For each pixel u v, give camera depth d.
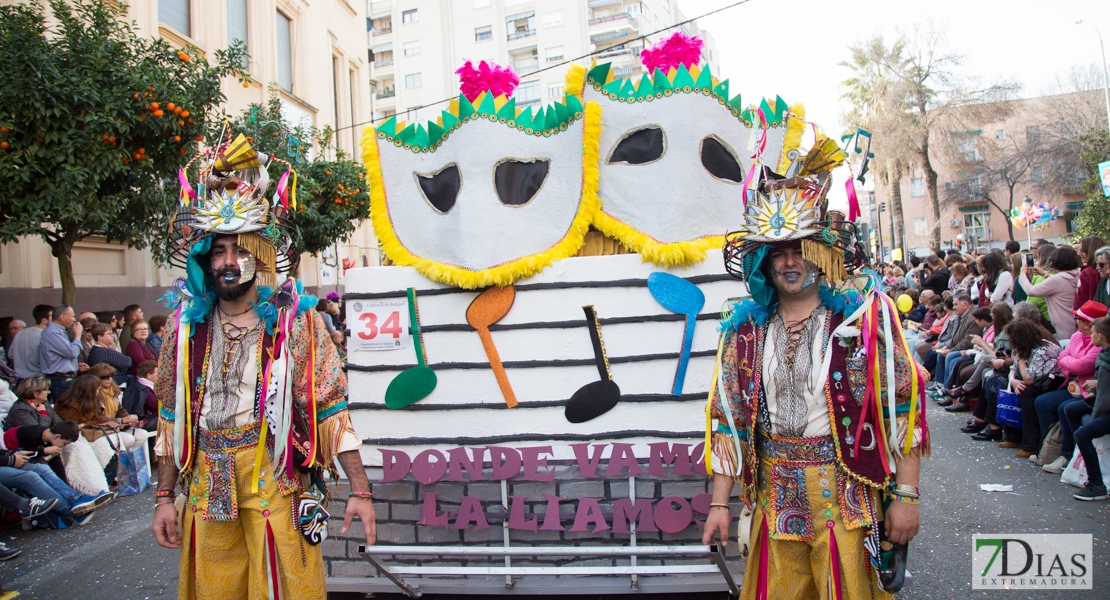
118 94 5.80
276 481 2.05
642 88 2.95
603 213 2.96
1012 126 34.72
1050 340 5.18
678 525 2.72
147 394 6.75
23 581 3.82
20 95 5.30
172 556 4.05
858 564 1.81
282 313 2.11
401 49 43.22
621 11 41.81
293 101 14.53
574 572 2.63
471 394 2.91
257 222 2.11
